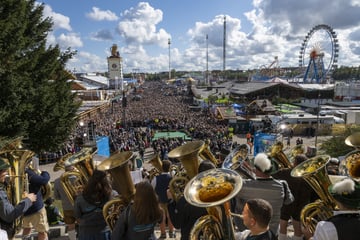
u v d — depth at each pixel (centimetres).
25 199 404
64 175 488
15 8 1344
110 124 4203
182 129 4106
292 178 489
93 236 377
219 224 281
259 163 391
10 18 1268
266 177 390
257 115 4669
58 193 532
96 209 377
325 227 243
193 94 8881
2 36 1221
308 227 346
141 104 7394
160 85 16762
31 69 1449
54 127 1507
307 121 4041
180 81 15688
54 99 1522
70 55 1717
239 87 9338
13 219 386
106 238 381
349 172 373
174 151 410
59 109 1555
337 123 4072
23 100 1373
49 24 1653
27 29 1544
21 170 432
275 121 3988
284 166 577
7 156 424
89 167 486
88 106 4503
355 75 17300
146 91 12500
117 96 7075
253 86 8650
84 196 378
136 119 4775
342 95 9025
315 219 345
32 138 1437
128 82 13488
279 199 383
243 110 5184
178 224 364
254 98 7812
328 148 2175
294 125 3906
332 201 331
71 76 1766
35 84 1488
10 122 1264
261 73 13850
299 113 4769
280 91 7844
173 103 7625
